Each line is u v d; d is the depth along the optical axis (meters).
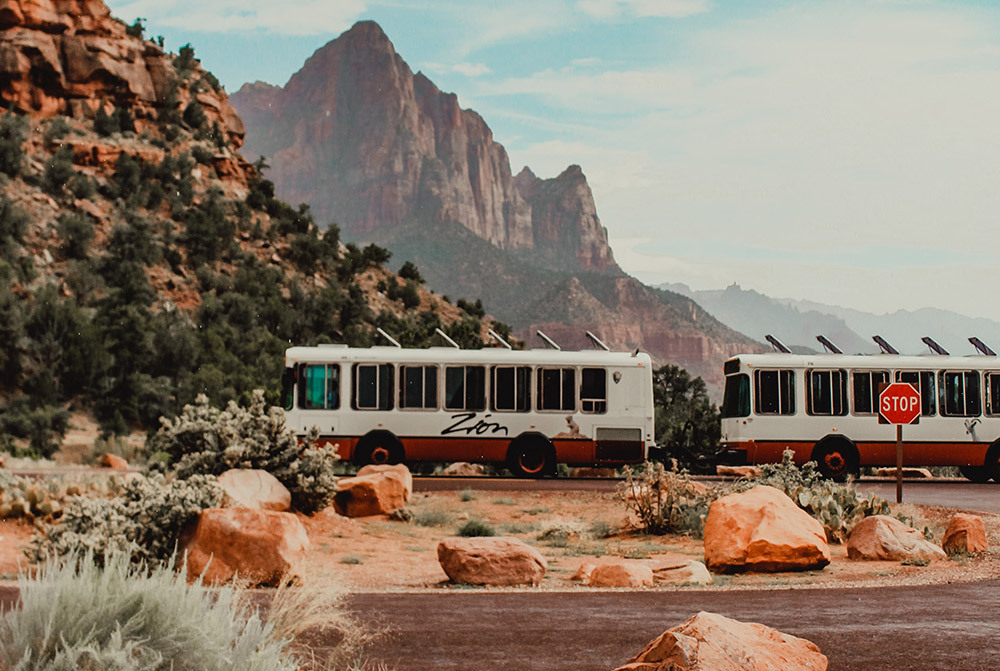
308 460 19.53
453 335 74.31
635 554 17.19
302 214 155.75
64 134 136.50
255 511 12.17
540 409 29.12
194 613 5.16
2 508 16.92
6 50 138.88
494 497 24.88
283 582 7.03
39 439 60.53
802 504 19.02
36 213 120.00
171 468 19.77
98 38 150.00
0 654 4.70
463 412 28.97
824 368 29.62
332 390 28.84
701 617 5.65
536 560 13.19
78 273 109.50
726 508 14.84
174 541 13.09
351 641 7.12
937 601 10.81
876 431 29.48
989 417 29.77
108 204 130.12
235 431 19.44
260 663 5.12
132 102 148.75
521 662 7.57
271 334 111.06
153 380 87.38
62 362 87.19
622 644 8.31
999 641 8.45
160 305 112.88
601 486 27.56
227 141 163.00
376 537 18.81
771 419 29.45
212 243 129.62
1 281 94.56
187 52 171.62
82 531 13.08
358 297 134.38
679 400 69.00
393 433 28.80
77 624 4.85
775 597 11.19
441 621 9.33
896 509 21.55
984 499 24.98
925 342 30.58
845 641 8.44
